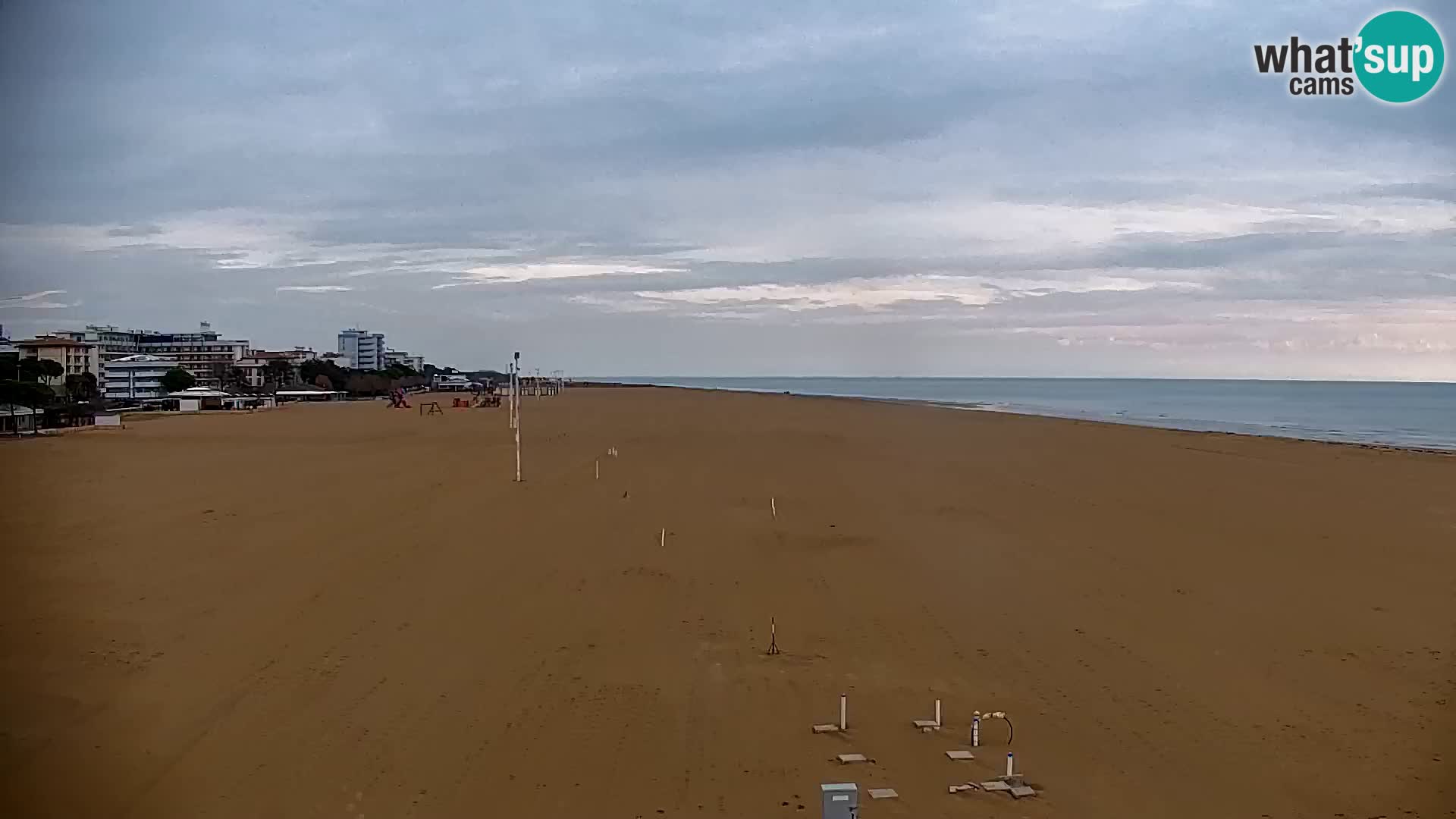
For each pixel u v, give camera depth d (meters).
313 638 17.20
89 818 10.66
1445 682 15.21
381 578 21.62
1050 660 16.22
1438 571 22.70
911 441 57.59
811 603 19.66
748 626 17.97
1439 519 29.80
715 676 15.30
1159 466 43.56
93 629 17.72
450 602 19.59
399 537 26.33
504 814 10.81
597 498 33.28
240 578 21.67
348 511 30.75
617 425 73.50
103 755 12.33
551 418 84.31
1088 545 25.36
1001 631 17.81
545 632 17.58
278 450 53.25
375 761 12.16
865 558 23.73
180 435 65.31
